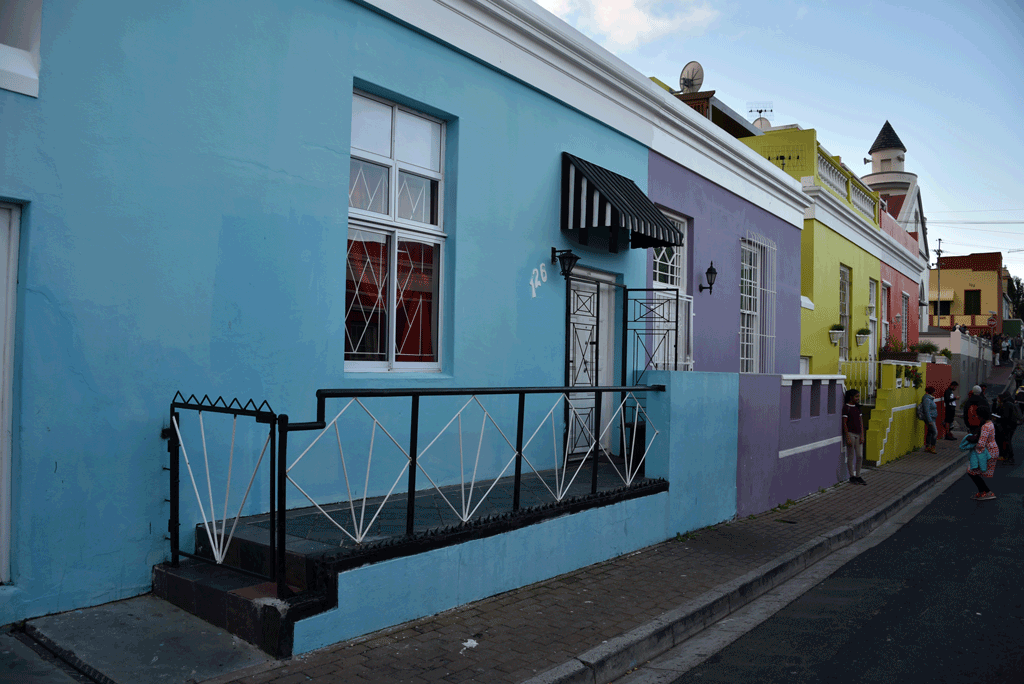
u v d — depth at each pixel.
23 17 4.49
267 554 4.61
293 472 5.72
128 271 4.73
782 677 4.67
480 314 7.39
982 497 12.47
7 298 4.30
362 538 4.72
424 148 7.03
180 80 4.98
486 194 7.46
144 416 4.82
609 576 6.49
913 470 15.33
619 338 9.70
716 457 9.05
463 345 7.19
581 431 9.01
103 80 4.59
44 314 4.36
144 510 4.83
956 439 21.25
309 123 5.79
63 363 4.45
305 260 5.76
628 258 9.77
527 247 8.00
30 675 3.75
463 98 7.19
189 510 5.06
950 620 5.87
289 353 5.65
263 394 5.49
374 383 6.32
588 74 8.88
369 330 6.51
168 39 4.91
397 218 6.74
